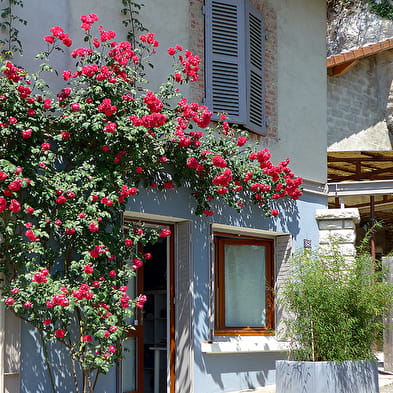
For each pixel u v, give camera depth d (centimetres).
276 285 1058
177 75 839
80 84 812
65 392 763
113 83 755
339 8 2031
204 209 921
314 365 827
